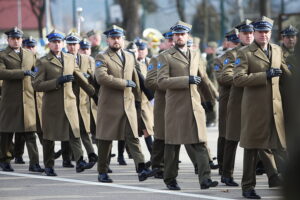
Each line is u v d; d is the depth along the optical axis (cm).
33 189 1892
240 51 1714
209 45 3438
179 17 6938
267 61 1697
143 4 6981
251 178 1719
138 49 2378
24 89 2223
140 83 2045
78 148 2142
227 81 1938
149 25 6988
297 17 3725
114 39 1947
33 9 6719
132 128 1927
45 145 2116
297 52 1110
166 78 1798
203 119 1797
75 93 2248
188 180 2022
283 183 1104
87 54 2428
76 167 2159
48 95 2116
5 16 8125
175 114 1803
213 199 1720
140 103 2073
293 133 1114
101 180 1986
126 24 5869
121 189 1877
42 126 2122
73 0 6144
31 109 2225
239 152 2586
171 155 1833
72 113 2122
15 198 1772
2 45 3089
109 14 6369
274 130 1694
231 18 7088
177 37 1816
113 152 2669
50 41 2122
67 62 2125
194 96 1802
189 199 1725
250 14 7125
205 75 1861
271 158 1778
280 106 1695
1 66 2192
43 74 2108
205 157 1775
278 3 6425
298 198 1088
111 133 1930
